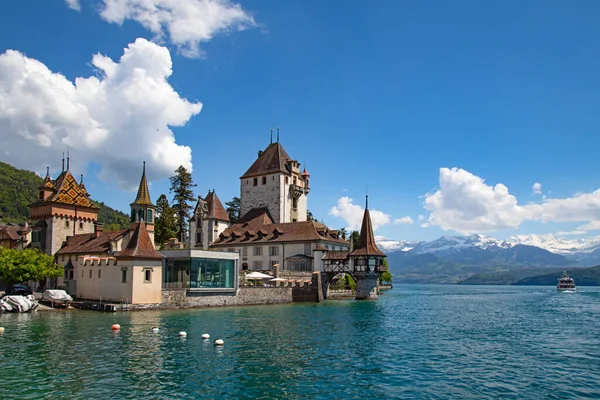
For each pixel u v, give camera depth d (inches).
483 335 1680.6
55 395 898.1
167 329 1662.2
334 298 3521.2
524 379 1057.5
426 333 1704.0
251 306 2748.5
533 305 3361.2
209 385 975.6
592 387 1000.2
